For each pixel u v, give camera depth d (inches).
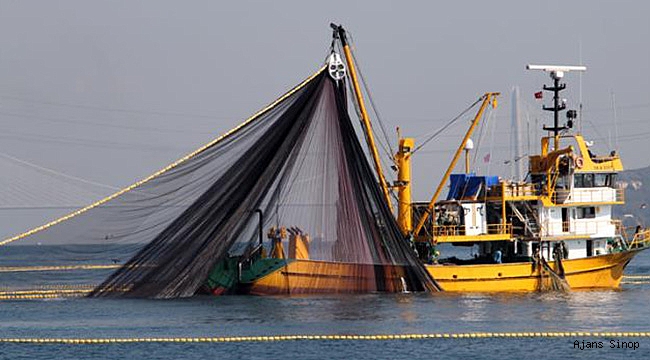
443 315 7509.8
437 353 6161.4
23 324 7229.3
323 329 6899.6
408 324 7096.5
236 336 6658.5
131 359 6013.8
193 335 6707.7
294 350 6245.1
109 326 7066.9
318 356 6063.0
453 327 6998.0
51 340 6589.6
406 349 6284.5
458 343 6476.4
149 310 7775.6
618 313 7701.8
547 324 7155.5
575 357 6058.1
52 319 7436.0
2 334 6811.0
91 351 6254.9
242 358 5999.0
